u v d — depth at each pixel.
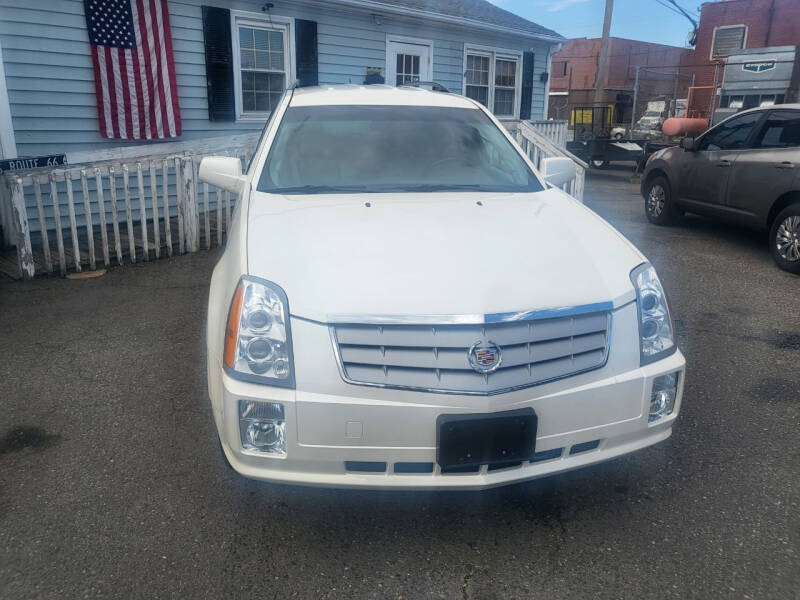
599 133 17.19
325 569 2.29
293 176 3.33
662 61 37.69
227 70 9.28
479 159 3.57
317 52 10.30
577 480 2.82
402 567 2.30
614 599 2.14
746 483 2.78
